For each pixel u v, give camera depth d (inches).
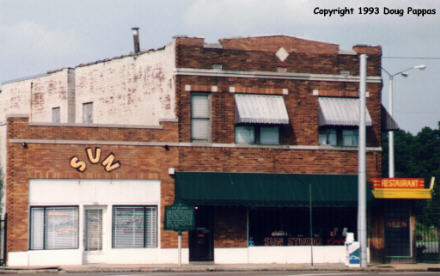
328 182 1684.3
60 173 1544.0
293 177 1672.0
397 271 1518.2
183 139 1614.2
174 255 1599.4
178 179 1596.9
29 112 2112.5
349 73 1722.4
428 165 3951.8
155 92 1716.3
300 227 1678.2
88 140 1562.5
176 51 1621.6
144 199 1592.0
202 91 1630.2
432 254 1708.9
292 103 1684.3
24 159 1524.4
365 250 1558.8
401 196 1653.5
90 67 1939.0
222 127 1638.8
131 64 1800.0
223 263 1625.2
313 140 1694.1
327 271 1485.0
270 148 1667.1
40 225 1533.0
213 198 1593.3
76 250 1547.7
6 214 1517.0
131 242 1583.4
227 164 1637.6
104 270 1446.9
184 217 1514.5
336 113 1692.9
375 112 1738.4
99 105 1905.8
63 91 1999.3
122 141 1581.0
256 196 1620.3
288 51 1689.2
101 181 1568.7
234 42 1657.2
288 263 1653.5
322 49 1717.5
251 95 1659.7
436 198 1974.7
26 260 1515.7
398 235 1672.0
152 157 1596.9
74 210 1553.9
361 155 1562.5
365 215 1565.0
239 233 1642.5
